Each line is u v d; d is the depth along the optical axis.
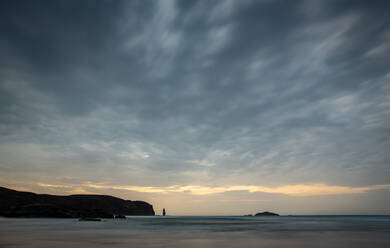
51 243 30.14
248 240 35.97
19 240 33.00
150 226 75.44
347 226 78.44
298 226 79.12
